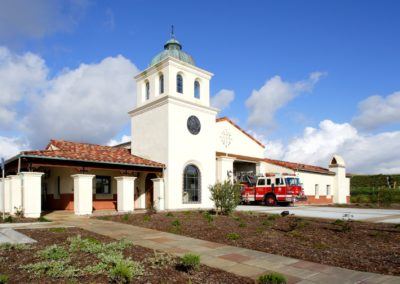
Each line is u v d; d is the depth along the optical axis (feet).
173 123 69.56
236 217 51.85
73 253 25.26
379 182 139.95
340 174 117.19
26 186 50.37
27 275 20.03
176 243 30.96
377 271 21.93
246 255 26.21
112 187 74.08
